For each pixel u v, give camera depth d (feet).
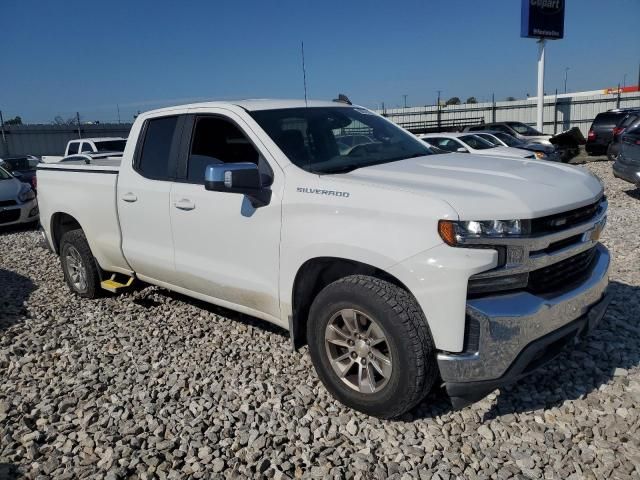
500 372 9.80
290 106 14.12
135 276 17.13
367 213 10.45
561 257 10.38
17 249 31.22
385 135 14.74
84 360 14.49
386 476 9.46
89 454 10.48
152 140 15.61
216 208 13.28
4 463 10.33
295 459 10.00
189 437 10.81
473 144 49.47
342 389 11.28
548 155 52.06
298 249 11.50
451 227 9.49
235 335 15.58
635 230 26.55
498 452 9.92
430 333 9.94
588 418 10.78
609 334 14.14
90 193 17.51
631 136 35.01
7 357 14.83
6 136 94.89
